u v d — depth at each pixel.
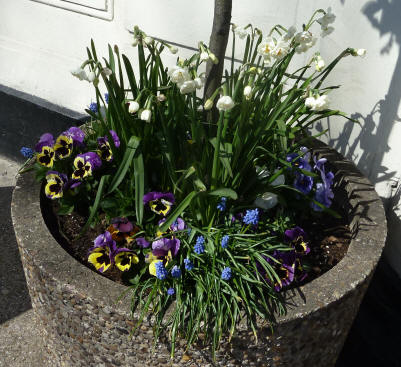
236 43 2.74
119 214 2.04
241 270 1.80
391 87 2.26
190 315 1.67
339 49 2.47
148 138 2.09
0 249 2.96
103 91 3.33
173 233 1.90
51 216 2.15
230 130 2.13
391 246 2.46
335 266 1.86
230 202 2.07
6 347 2.45
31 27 3.51
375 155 2.43
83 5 3.19
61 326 1.93
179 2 2.79
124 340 1.76
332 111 2.13
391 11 2.18
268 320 1.67
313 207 2.18
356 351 2.39
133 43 1.92
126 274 1.90
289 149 2.14
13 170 3.59
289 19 2.58
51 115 3.47
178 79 1.66
